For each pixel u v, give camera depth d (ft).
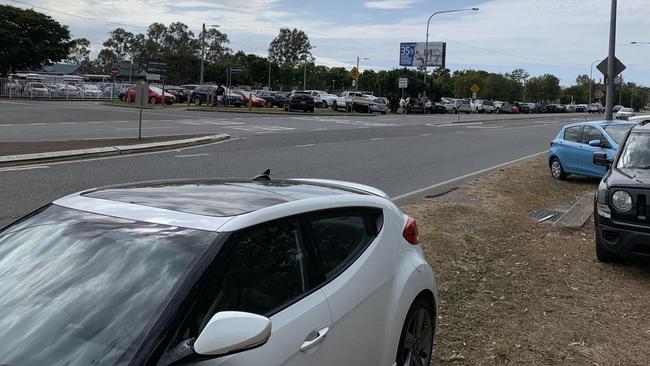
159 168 42.57
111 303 7.39
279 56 496.64
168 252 7.94
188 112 124.36
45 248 8.43
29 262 8.25
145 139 61.98
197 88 165.27
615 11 64.54
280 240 9.09
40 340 7.04
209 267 7.73
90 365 6.68
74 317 7.29
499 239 26.30
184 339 7.14
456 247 24.30
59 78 285.02
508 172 50.03
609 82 65.26
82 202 9.51
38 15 227.81
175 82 385.09
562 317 17.49
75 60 484.33
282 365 8.04
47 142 55.36
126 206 9.11
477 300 18.71
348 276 10.07
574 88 499.92
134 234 8.30
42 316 7.36
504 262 22.89
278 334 8.16
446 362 14.51
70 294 7.61
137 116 104.27
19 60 225.97
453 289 19.53
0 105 123.54
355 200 11.29
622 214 21.08
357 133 84.84
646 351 15.35
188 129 81.20
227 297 7.89
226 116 116.47
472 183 42.57
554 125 140.46
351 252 10.61
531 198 37.50
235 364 7.31
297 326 8.53
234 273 8.09
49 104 138.82
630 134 25.31
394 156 57.67
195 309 7.39
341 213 10.72
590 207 33.78
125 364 6.63
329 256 10.01
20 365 6.72
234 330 7.06
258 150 56.85
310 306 8.98
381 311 10.81
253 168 44.29
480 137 90.84
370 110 167.84
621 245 21.20
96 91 202.39
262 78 386.32
